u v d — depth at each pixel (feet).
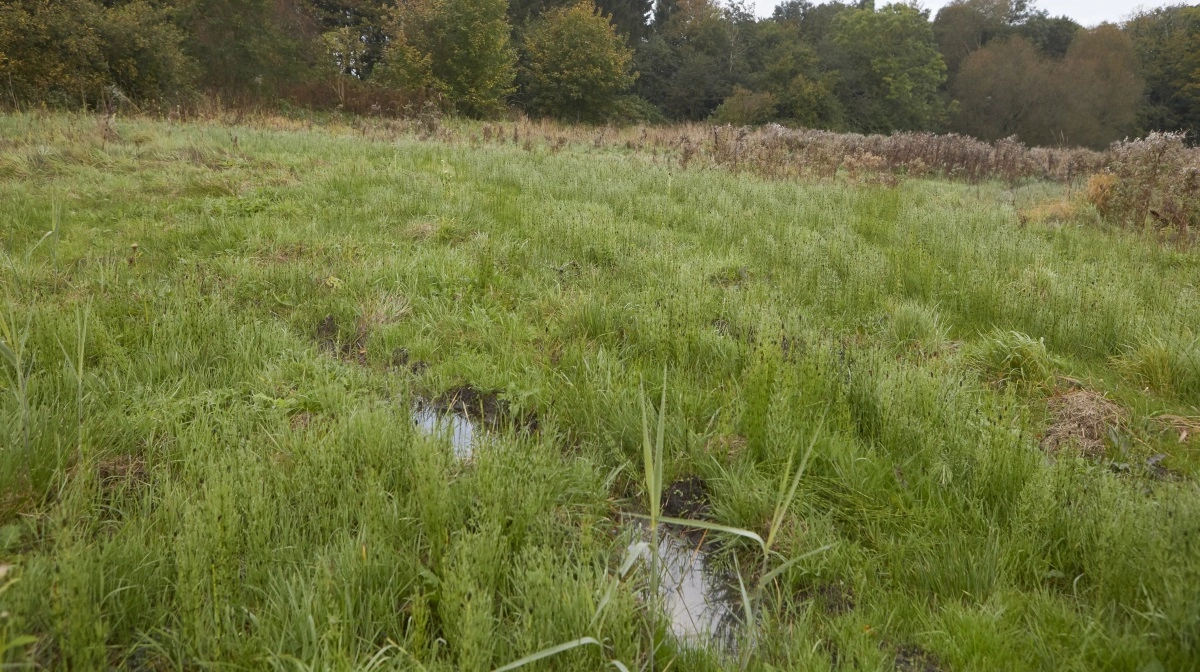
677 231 25.50
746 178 35.94
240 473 9.16
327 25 114.73
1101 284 18.51
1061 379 14.26
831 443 10.84
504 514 9.02
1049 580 8.62
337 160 36.55
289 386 12.84
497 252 20.94
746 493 9.78
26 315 13.35
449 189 29.99
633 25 157.69
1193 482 9.75
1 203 23.59
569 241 21.95
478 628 6.79
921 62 164.96
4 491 8.82
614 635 7.29
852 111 156.66
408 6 93.71
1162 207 28.19
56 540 7.59
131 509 9.11
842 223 26.58
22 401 9.20
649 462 7.29
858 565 8.79
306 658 6.94
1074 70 157.38
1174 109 179.83
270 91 71.51
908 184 42.57
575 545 9.05
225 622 7.16
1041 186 47.29
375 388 12.91
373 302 16.96
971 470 10.32
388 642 7.29
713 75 146.72
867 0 221.87
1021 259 22.06
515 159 39.93
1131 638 7.30
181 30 69.15
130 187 27.35
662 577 9.03
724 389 13.21
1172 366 13.97
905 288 19.39
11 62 50.03
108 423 10.76
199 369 13.00
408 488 9.75
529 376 13.55
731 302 16.98
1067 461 10.06
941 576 8.51
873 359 13.28
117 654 7.14
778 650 7.60
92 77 53.83
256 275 18.03
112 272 17.17
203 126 47.52
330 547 8.44
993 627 7.48
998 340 15.14
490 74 92.38
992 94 161.07
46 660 6.77
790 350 13.23
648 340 14.84
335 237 21.94
